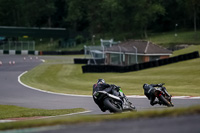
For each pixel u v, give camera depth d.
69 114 56.34
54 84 139.75
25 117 56.28
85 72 175.75
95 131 18.28
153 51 193.00
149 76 135.00
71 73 180.12
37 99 92.00
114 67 165.62
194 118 19.62
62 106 72.19
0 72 197.00
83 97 89.31
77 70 195.00
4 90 121.94
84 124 20.91
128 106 42.22
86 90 112.19
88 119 23.17
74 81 146.25
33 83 146.00
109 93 42.00
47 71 196.00
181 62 163.38
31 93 109.94
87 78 153.25
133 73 152.38
